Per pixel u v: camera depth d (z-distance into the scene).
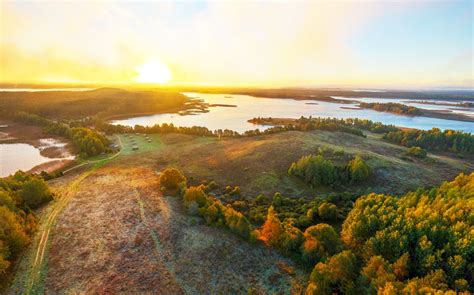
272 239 47.56
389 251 40.47
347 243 46.19
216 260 42.66
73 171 87.00
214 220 53.19
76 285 36.69
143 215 54.78
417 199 49.84
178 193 66.06
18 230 43.44
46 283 36.84
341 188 76.38
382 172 83.88
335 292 35.97
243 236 48.78
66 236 47.00
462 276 34.12
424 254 37.16
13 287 36.06
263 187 76.31
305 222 56.25
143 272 39.41
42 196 59.22
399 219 42.88
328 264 38.31
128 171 84.69
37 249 43.50
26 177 71.25
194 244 45.88
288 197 71.31
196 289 37.03
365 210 48.88
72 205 58.72
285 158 92.44
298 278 40.12
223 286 37.84
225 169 88.06
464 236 36.97
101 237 46.97
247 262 42.88
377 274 34.91
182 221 52.97
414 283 30.62
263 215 58.44
